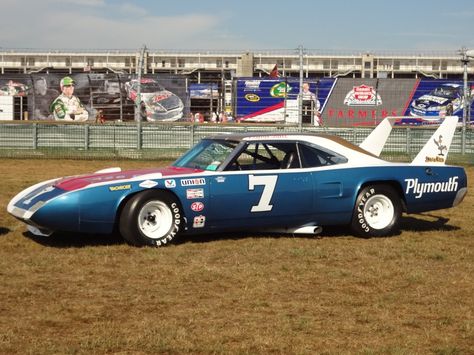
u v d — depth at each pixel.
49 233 6.72
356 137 17.92
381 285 5.35
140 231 6.62
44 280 5.34
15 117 28.47
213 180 6.85
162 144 18.61
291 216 7.17
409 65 62.59
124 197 6.55
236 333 4.09
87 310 4.53
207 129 18.59
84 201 6.42
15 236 7.18
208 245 6.88
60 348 3.77
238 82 27.75
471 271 5.91
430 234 7.88
